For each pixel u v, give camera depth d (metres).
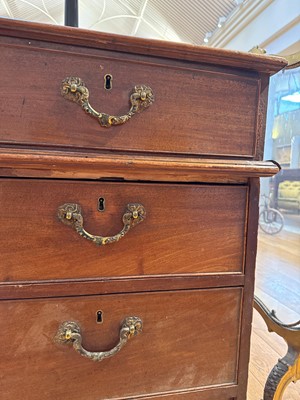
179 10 3.70
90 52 0.41
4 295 0.41
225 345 0.50
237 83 0.47
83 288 0.43
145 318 0.46
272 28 2.66
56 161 0.39
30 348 0.42
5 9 4.43
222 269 0.49
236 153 0.48
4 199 0.40
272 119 1.92
